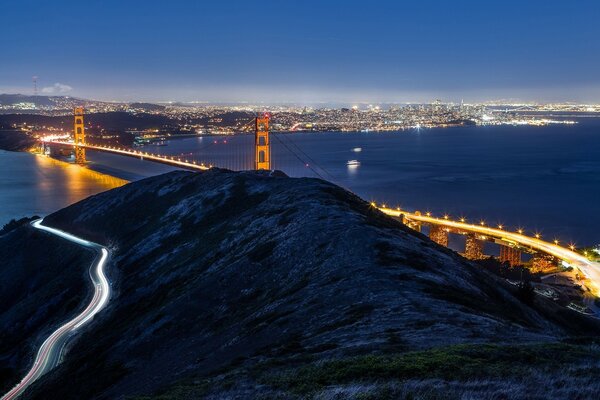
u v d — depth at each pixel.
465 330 24.69
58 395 42.94
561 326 48.31
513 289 54.38
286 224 63.72
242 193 98.19
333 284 38.50
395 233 53.59
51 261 105.25
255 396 17.98
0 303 98.25
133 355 44.38
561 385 14.77
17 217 167.25
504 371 16.38
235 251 63.62
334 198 76.06
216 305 48.41
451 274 42.06
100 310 70.19
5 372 57.69
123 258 90.75
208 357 34.28
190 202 104.44
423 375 16.62
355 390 15.35
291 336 30.14
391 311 29.44
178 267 69.12
